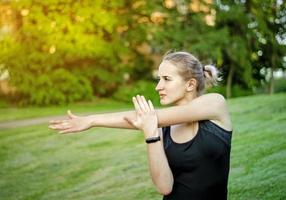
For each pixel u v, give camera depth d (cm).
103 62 1117
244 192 352
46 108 973
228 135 143
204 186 142
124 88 1109
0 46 1090
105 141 555
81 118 149
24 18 1116
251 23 926
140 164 459
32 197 428
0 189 454
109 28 1087
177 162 144
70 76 1070
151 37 1123
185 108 141
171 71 149
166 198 148
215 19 1032
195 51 993
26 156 534
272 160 392
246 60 943
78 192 427
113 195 403
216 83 160
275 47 870
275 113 530
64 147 554
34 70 1074
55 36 1088
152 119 141
